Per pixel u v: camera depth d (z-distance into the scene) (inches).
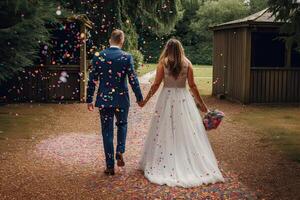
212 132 307.1
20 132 299.3
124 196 170.9
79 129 316.8
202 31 1473.9
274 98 472.7
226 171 206.7
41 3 380.5
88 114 389.4
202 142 200.4
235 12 1445.6
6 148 250.1
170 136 195.8
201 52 1470.2
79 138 281.7
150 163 198.7
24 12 367.2
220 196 171.6
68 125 332.5
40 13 376.5
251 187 182.9
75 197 169.5
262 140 280.5
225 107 443.2
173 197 170.2
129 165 215.2
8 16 371.2
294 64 488.1
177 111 197.3
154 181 186.2
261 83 468.4
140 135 291.6
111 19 685.3
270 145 265.4
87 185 183.5
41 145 259.0
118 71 194.1
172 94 199.0
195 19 1523.1
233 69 493.7
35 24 369.1
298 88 476.7
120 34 200.7
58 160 223.9
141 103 202.2
